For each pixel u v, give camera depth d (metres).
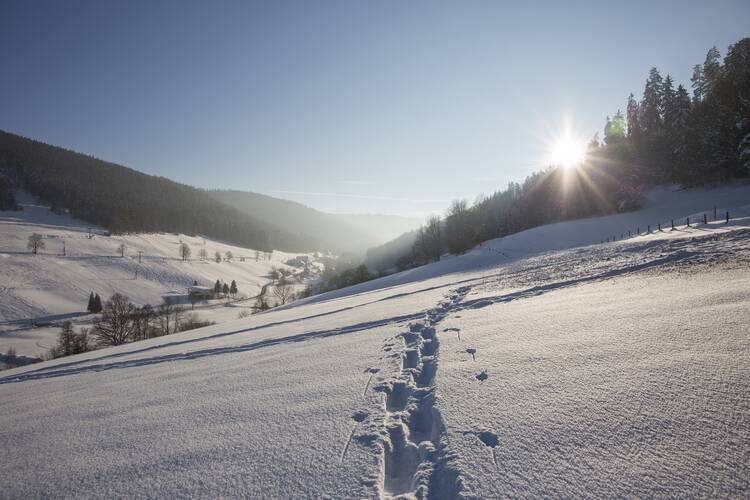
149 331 39.56
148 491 2.79
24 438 4.29
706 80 61.69
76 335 37.59
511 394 3.53
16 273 82.69
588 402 3.11
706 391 2.91
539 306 7.48
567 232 46.12
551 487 2.24
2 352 47.97
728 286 5.98
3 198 132.25
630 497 2.05
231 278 118.44
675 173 55.03
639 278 8.75
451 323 7.28
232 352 8.16
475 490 2.32
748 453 2.21
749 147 44.53
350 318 10.33
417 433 3.40
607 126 79.62
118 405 5.09
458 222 59.25
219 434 3.60
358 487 2.52
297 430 3.47
